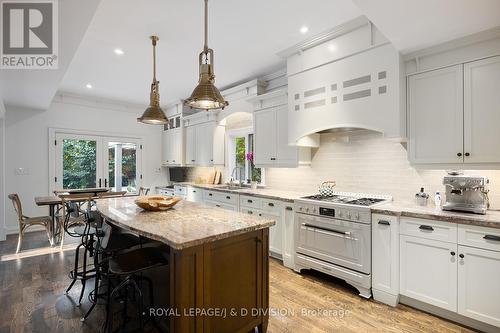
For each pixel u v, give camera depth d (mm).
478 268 2000
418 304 2355
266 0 2312
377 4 1792
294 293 2670
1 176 4469
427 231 2232
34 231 4977
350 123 2781
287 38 3020
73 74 4172
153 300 2135
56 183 5305
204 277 1609
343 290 2730
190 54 3420
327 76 2982
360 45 2703
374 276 2504
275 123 3783
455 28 2078
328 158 3572
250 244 1931
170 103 6160
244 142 5102
